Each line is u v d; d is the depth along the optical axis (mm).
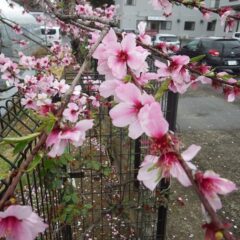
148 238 2838
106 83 880
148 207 2674
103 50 986
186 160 627
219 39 11680
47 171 2062
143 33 1388
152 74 1147
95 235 3006
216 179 595
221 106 7629
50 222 2225
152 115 642
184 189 3859
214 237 521
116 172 3223
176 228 3207
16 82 2982
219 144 5348
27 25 6289
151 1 1769
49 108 1044
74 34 4945
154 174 619
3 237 624
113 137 2953
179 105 7684
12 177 717
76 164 2836
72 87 872
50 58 3705
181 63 1188
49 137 767
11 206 604
